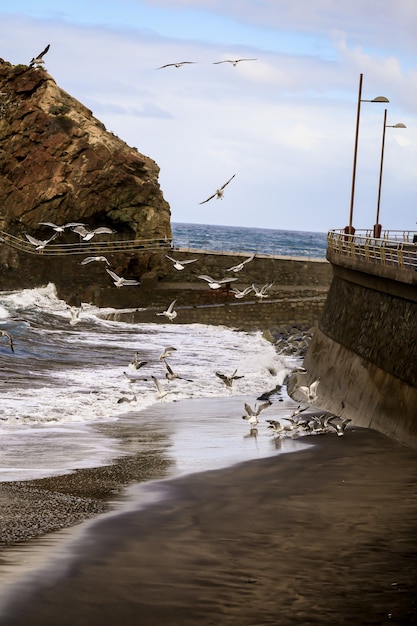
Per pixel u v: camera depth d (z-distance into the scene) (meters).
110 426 30.72
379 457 26.22
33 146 72.50
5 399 34.34
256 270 72.88
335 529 19.36
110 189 72.69
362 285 36.25
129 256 71.88
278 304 69.19
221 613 15.09
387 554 17.84
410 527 19.55
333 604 15.45
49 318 63.38
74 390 37.50
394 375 30.02
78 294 71.00
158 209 74.06
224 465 25.14
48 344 51.62
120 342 55.94
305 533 19.06
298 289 70.81
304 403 37.34
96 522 19.56
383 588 16.14
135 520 19.78
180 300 70.75
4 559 16.98
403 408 28.58
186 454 26.58
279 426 28.67
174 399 36.81
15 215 72.00
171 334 62.38
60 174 72.12
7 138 72.81
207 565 17.12
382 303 33.00
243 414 33.75
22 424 30.39
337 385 35.97
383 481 23.48
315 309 69.38
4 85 74.19
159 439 28.77
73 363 45.84
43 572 16.41
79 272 71.31
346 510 20.77
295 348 57.28
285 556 17.66
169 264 73.31
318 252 157.38
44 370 42.78
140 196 73.31
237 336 63.50
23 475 23.59
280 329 66.38
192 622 14.74
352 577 16.61
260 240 190.75
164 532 18.98
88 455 26.17
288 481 23.39
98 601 15.38
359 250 37.38
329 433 29.67
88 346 52.72
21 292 70.12
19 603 15.10
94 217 73.44
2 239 70.25
